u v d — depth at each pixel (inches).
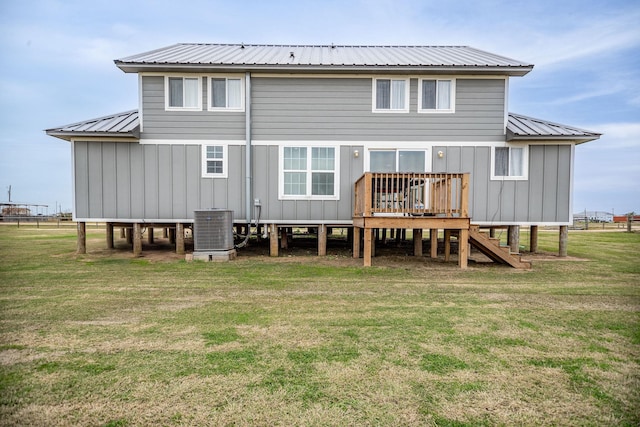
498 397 109.0
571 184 418.9
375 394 109.8
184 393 109.5
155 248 481.1
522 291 247.6
